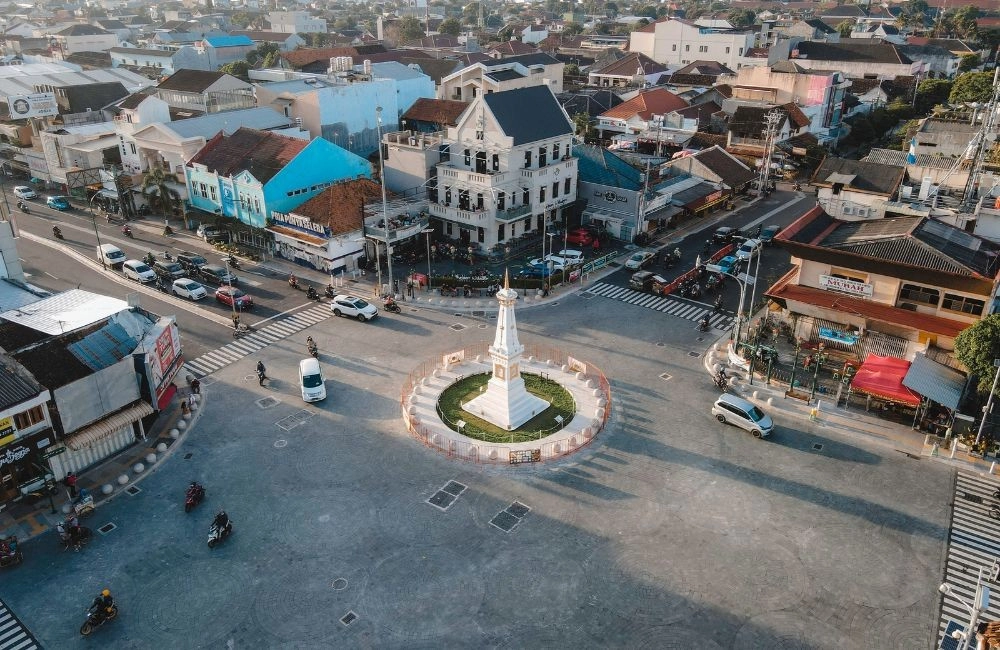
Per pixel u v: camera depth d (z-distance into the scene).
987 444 44.38
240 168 81.44
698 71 169.62
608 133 129.62
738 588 34.66
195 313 65.94
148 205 93.56
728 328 63.03
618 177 85.12
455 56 190.12
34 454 41.19
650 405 50.94
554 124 82.44
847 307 54.03
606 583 35.00
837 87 132.75
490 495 41.53
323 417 49.47
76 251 81.25
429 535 38.34
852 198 68.31
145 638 32.22
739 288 71.81
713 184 96.06
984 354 43.25
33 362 42.22
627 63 176.62
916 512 39.84
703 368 56.19
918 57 190.00
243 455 45.31
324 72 153.88
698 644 31.62
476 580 35.25
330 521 39.44
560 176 83.44
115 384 44.56
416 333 62.22
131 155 96.38
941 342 50.66
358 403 51.22
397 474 43.44
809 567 35.94
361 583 35.12
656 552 37.00
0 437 39.28
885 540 37.78
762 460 44.62
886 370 48.91
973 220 60.53
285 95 103.06
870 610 33.38
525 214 80.31
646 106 128.38
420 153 81.94
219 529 37.69
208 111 110.06
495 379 49.06
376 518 39.66
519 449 45.38
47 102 103.81
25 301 54.09
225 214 83.69
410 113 106.81
